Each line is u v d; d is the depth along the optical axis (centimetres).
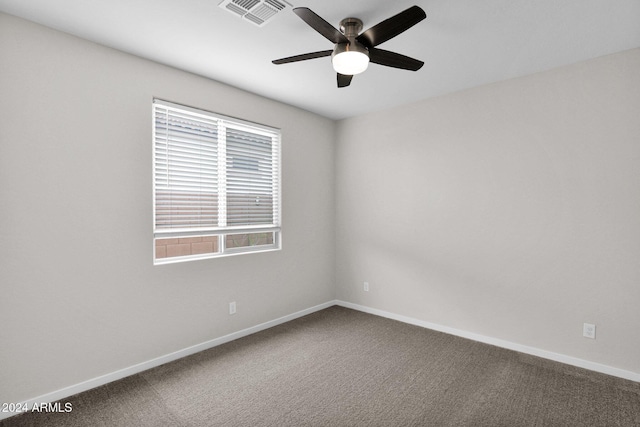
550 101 275
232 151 321
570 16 198
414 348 300
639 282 239
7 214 197
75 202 222
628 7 188
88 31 216
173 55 251
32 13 196
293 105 373
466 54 249
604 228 253
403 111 369
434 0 183
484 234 312
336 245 436
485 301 313
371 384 238
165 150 273
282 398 220
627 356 244
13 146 198
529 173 286
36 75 206
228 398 219
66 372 219
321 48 240
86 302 228
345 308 423
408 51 244
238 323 323
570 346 268
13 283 199
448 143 335
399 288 376
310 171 399
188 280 283
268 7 190
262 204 350
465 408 209
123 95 244
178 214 282
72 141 221
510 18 201
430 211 349
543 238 280
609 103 250
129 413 202
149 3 186
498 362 271
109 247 238
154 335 262
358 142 410
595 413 204
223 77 293
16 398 201
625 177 244
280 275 364
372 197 397
